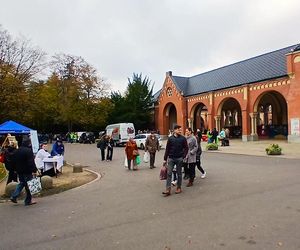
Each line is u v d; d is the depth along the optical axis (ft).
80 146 138.72
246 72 134.21
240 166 53.31
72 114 179.73
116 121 185.68
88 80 182.19
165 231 20.38
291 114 107.24
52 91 180.96
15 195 31.22
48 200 32.60
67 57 183.42
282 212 23.63
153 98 198.29
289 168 48.91
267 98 148.15
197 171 48.34
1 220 25.23
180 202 28.45
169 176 32.24
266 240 18.02
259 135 146.30
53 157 49.55
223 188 34.01
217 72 155.02
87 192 35.99
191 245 17.75
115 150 107.24
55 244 18.97
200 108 165.99
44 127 221.66
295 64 106.22
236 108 172.04
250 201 27.45
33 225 23.34
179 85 169.78
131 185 39.24
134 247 17.84
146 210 26.09
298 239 18.01
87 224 22.84
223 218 22.67
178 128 33.12
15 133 74.28
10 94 121.70
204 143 123.24
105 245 18.40
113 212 25.96
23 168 30.73
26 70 135.03
